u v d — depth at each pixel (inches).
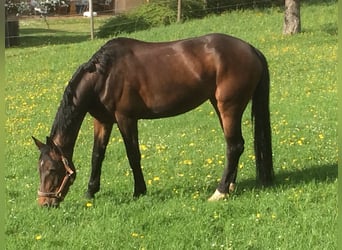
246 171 262.1
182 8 825.5
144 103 229.8
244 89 228.2
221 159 282.4
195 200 224.8
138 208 218.7
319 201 217.3
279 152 286.5
